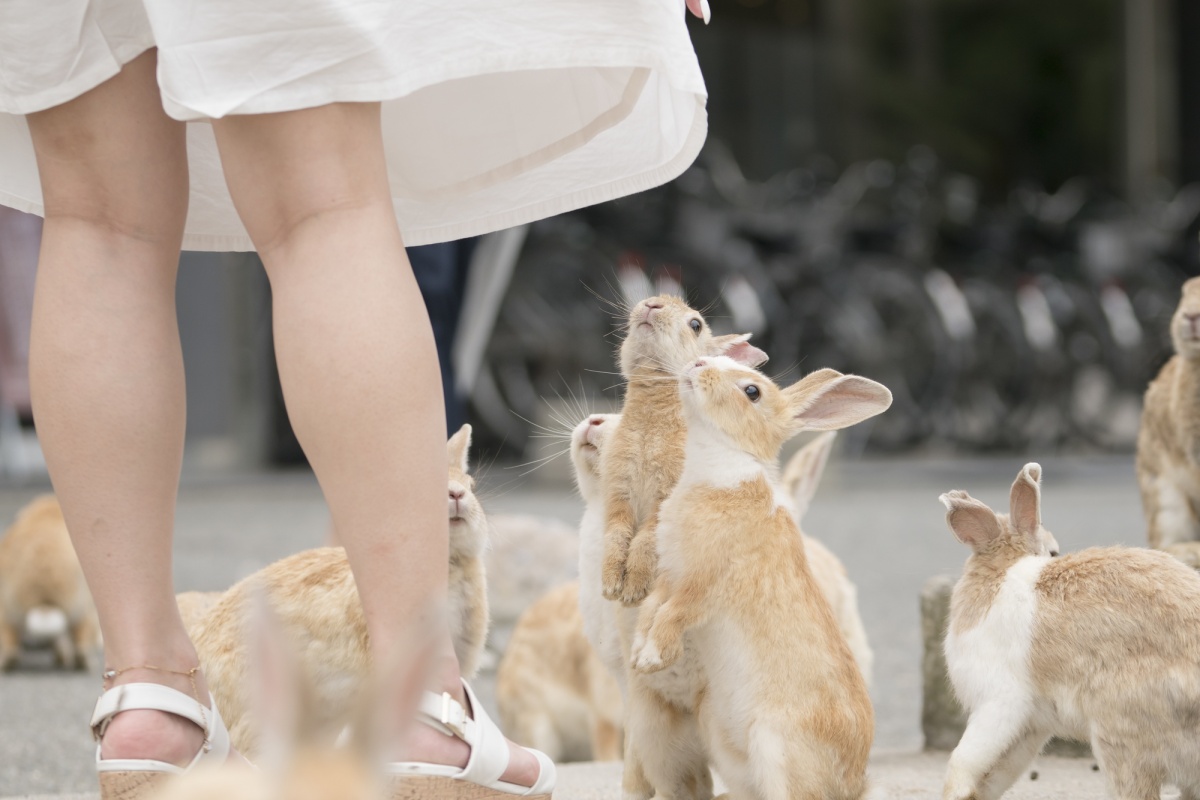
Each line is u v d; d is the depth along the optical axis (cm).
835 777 323
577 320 1450
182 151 306
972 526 352
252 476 1567
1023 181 2367
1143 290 1689
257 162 278
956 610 351
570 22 299
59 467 289
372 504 274
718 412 344
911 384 1628
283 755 151
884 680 657
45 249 294
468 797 281
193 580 881
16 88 288
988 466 1609
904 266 1614
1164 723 317
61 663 700
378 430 272
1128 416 1834
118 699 286
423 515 276
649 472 386
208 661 359
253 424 1667
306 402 274
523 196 384
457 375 884
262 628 151
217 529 1152
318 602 352
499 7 292
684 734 360
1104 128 2419
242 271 1650
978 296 1645
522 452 1488
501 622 777
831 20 2348
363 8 273
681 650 327
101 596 291
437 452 279
